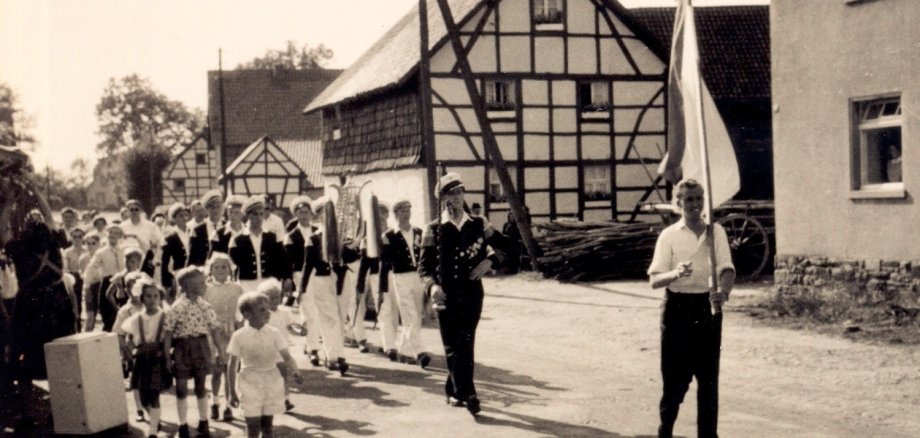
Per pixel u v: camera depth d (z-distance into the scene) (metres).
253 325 7.88
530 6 30.61
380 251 12.70
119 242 14.58
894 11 16.25
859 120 17.22
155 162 74.94
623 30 31.33
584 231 24.39
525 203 30.72
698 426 7.39
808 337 13.61
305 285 11.95
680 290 7.30
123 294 12.34
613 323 15.86
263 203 11.28
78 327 12.01
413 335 12.37
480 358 12.62
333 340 11.75
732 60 33.72
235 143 68.31
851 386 10.33
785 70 18.45
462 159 30.27
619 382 10.78
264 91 70.69
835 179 17.45
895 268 16.30
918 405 9.34
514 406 9.48
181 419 8.54
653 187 31.48
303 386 10.84
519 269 26.72
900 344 12.90
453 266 9.09
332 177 38.91
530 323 16.20
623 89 31.36
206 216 13.36
